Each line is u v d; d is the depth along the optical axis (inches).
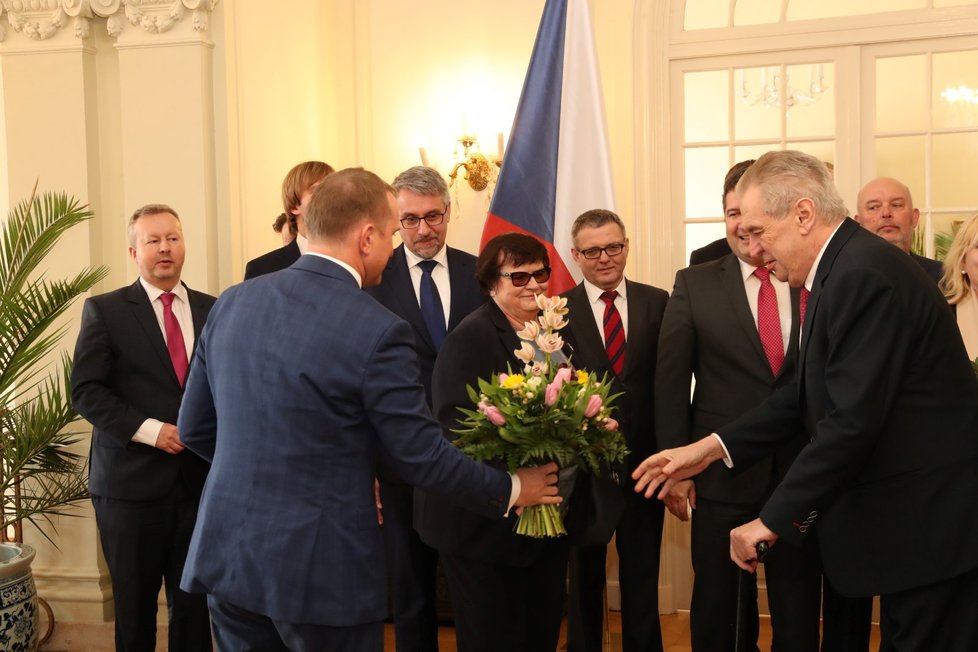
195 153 158.9
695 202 183.5
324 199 83.0
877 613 165.8
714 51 180.9
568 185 150.8
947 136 173.5
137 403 131.1
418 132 199.8
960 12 170.9
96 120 163.6
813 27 177.3
